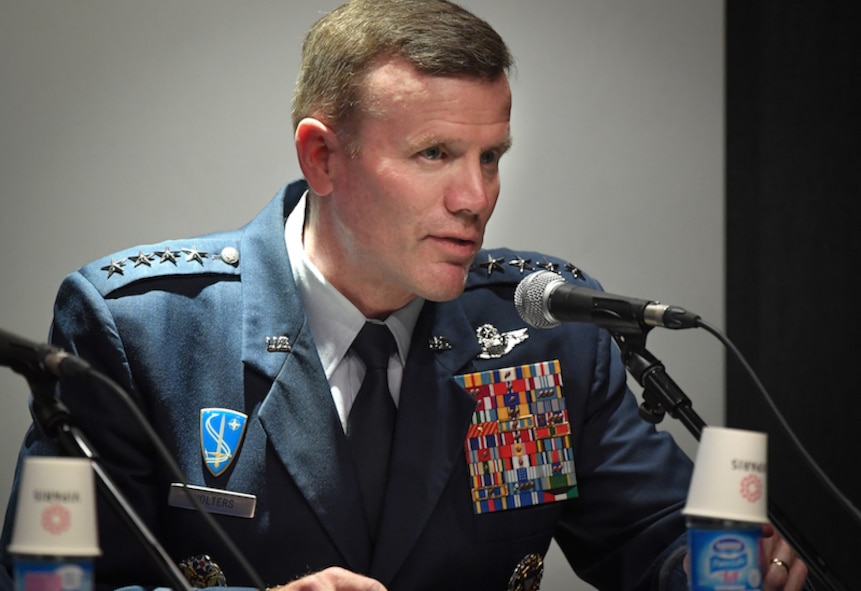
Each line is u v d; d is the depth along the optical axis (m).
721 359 6.69
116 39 5.88
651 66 6.52
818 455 6.72
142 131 5.90
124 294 3.89
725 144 6.67
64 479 2.27
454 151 3.61
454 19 3.64
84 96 5.84
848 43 6.74
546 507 4.06
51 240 5.82
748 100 6.75
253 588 3.53
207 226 5.95
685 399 3.11
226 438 3.77
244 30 5.99
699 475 2.54
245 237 4.12
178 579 2.55
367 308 3.97
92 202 5.85
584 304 3.27
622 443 4.18
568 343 4.22
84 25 5.84
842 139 6.74
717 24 6.61
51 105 5.81
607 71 6.45
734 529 2.52
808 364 6.73
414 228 3.63
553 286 3.34
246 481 3.73
